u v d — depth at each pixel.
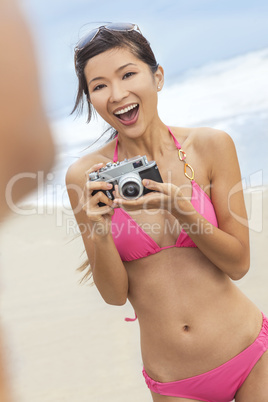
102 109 2.78
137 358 5.28
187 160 2.93
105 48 2.70
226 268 2.85
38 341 5.72
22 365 5.27
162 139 2.96
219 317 2.87
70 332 5.83
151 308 2.90
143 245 2.84
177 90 17.31
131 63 2.71
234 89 16.22
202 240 2.71
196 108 15.62
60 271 7.43
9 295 6.80
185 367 2.89
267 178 10.34
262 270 6.52
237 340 2.87
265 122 13.53
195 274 2.87
